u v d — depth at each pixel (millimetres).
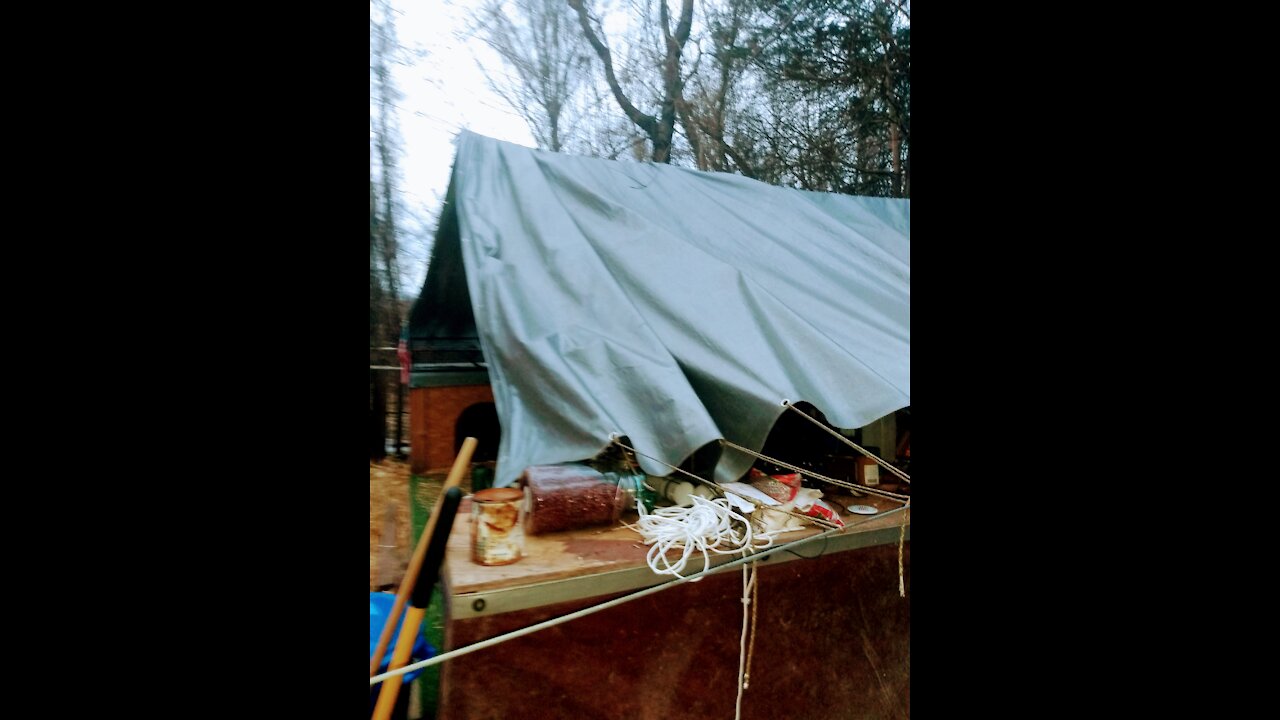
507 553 1464
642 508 1731
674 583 1491
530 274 1769
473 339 2908
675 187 2195
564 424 1571
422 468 2738
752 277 1930
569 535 1646
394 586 2166
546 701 1530
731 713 1760
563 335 1666
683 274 1853
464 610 1321
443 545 1178
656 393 1581
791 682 1862
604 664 1594
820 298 2004
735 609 1758
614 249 1877
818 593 1900
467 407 2836
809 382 1736
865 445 2381
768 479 1984
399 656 1170
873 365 1854
